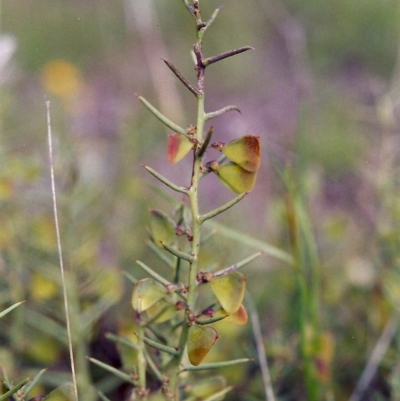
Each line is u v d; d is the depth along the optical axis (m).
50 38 0.99
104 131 0.71
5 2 1.04
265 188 0.63
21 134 0.49
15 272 0.36
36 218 0.38
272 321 0.42
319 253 0.42
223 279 0.26
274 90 0.95
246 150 0.25
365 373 0.35
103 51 0.96
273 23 1.06
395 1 1.04
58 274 0.35
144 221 0.50
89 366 0.36
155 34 0.68
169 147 0.25
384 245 0.41
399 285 0.37
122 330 0.31
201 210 0.59
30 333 0.36
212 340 0.25
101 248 0.46
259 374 0.36
